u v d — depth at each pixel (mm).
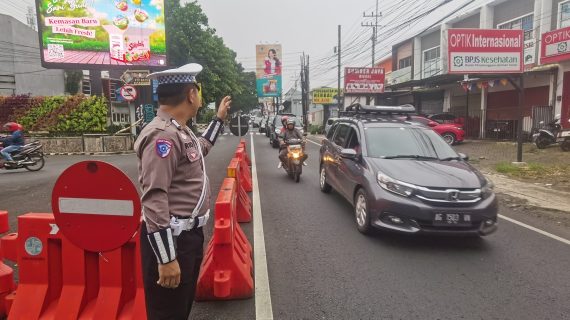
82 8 19031
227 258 3760
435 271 4457
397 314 3518
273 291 3947
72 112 18438
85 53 19281
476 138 21828
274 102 69250
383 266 4582
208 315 3490
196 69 2322
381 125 6906
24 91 24953
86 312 2988
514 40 14867
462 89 24266
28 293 3053
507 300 3787
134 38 19844
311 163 13812
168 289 2248
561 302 3754
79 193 2475
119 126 19750
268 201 7871
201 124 34781
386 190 5305
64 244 3010
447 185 5070
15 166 11906
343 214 6871
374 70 31125
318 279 4223
